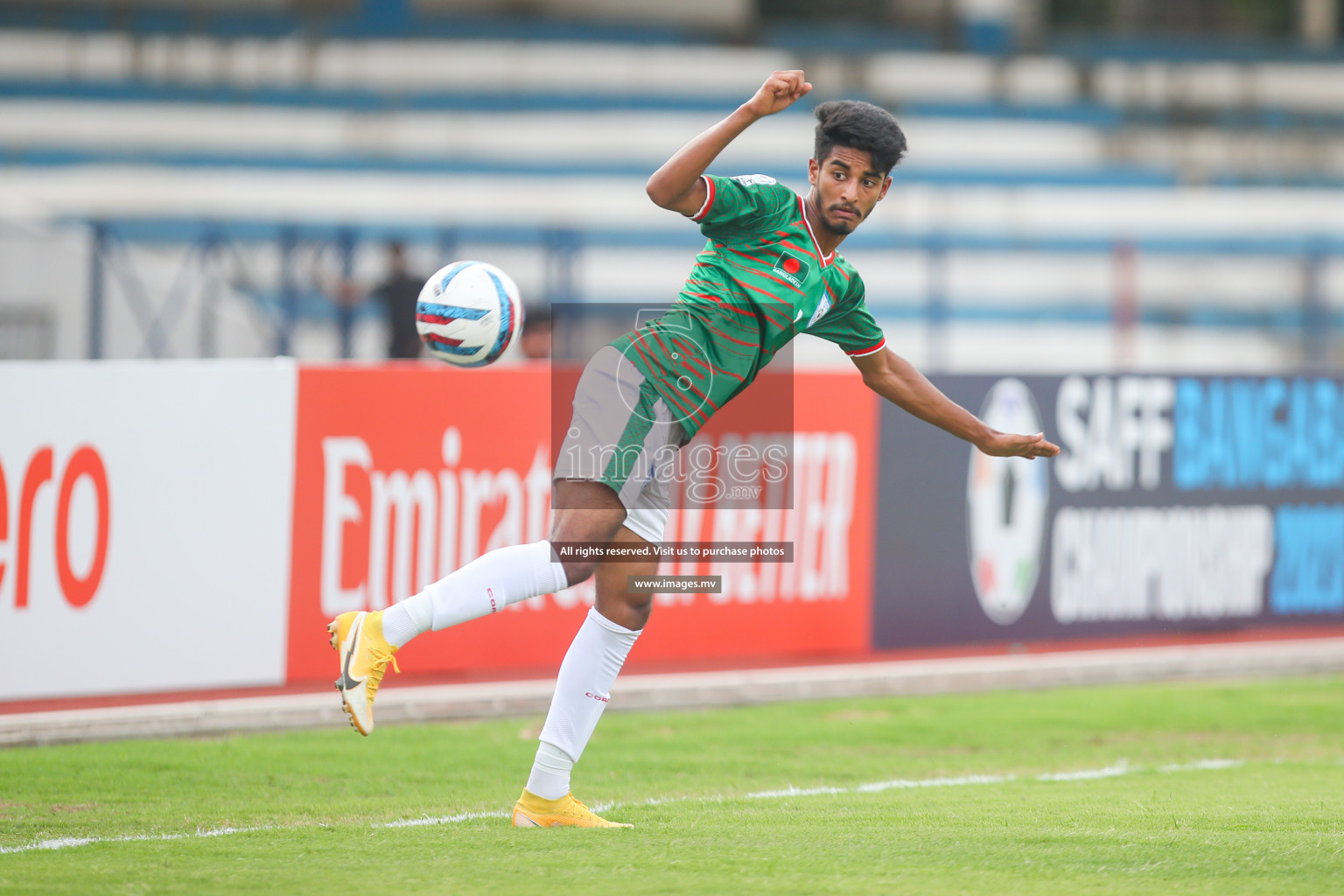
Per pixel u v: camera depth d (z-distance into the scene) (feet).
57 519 64.69
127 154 184.14
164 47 192.65
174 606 67.21
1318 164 212.23
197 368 67.41
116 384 65.72
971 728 70.03
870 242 186.70
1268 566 95.45
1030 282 190.90
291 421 69.62
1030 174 202.59
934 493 86.07
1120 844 38.58
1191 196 200.03
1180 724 71.72
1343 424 97.35
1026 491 88.74
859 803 49.52
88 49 191.01
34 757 57.52
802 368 82.28
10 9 197.98
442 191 183.42
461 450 73.51
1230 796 50.98
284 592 69.72
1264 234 196.24
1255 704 77.36
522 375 74.74
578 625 77.41
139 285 127.03
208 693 69.36
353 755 59.26
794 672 80.79
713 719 71.15
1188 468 92.89
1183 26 241.96
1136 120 212.02
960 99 209.67
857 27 232.94
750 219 39.96
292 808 48.19
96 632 65.57
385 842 40.11
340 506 70.85
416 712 68.49
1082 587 90.43
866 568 84.38
